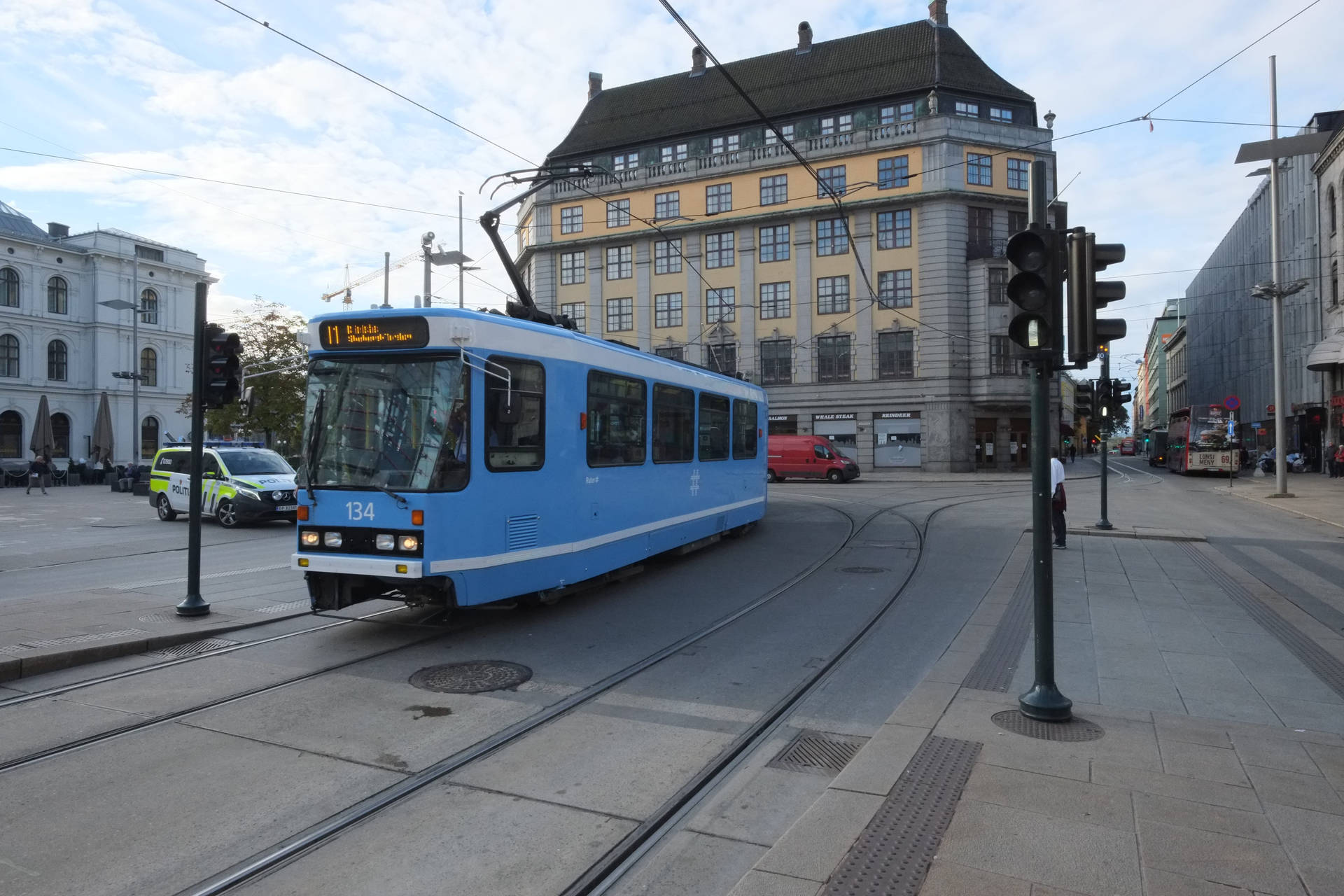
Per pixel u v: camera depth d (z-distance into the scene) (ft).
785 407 147.33
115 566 41.86
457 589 24.47
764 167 147.33
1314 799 13.04
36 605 29.19
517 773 15.57
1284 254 152.46
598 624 27.94
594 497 30.60
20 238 166.09
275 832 13.16
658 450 36.37
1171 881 10.55
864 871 10.94
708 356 152.66
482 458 25.05
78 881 11.66
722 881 11.73
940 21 149.69
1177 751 15.17
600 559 31.12
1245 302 193.36
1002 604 30.27
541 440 27.61
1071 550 44.01
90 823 13.43
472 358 24.79
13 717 18.43
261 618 27.50
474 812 13.91
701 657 23.75
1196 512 67.92
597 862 12.19
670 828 13.50
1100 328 16.84
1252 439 185.68
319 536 24.94
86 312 176.55
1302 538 49.55
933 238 136.67
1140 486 106.11
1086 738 15.93
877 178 140.15
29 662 21.39
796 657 23.79
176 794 14.52
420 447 24.34
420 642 25.39
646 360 35.29
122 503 92.27
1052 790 13.43
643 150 160.97
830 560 41.63
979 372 136.46
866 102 143.84
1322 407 133.18
